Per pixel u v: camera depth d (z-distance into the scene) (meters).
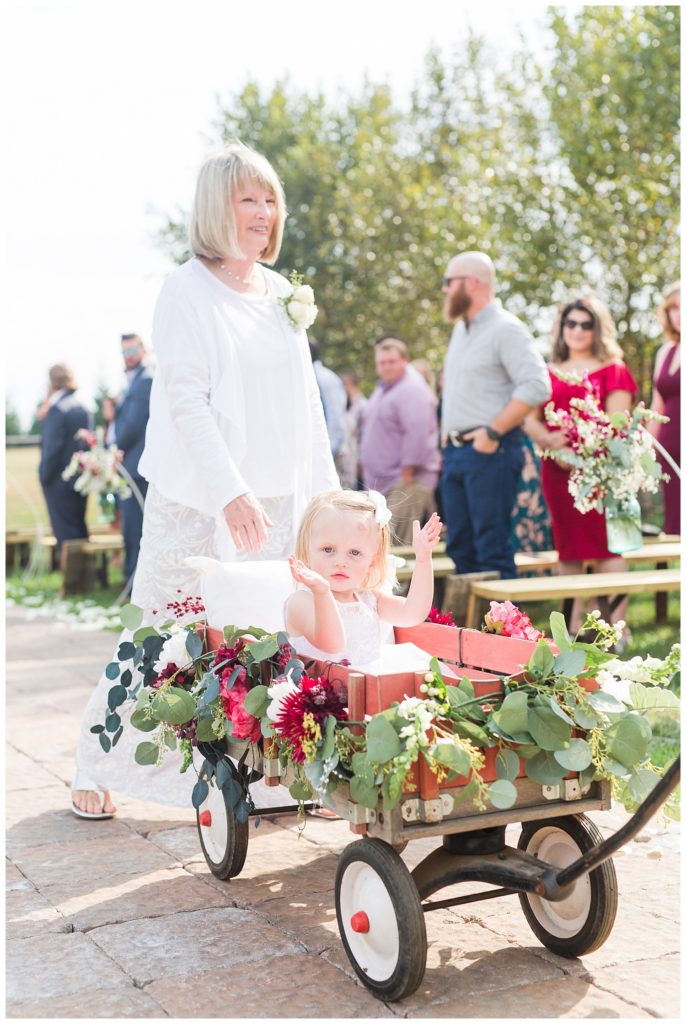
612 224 11.69
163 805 3.77
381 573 3.03
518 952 2.67
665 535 7.69
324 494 3.04
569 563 6.70
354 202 16.67
